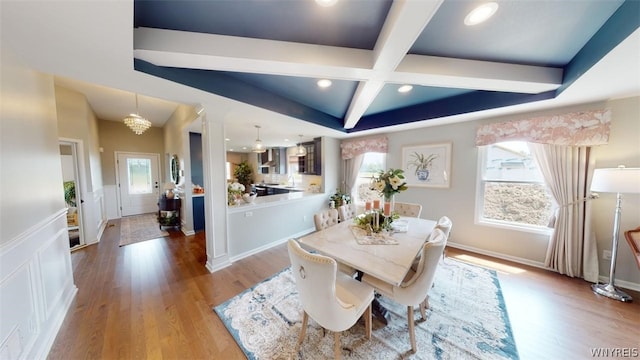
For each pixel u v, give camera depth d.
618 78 1.78
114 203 5.60
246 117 3.00
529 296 2.18
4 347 1.21
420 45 1.66
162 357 1.51
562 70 2.01
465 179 3.35
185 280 2.54
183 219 4.52
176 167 4.91
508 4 1.25
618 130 2.28
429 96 2.91
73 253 3.36
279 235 3.81
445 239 1.68
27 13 1.00
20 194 1.41
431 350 1.56
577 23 1.41
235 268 2.86
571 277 2.53
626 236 2.18
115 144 5.64
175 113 4.69
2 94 1.28
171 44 1.47
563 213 2.58
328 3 1.24
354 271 2.12
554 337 1.66
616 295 2.12
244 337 1.69
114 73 1.66
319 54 1.66
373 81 1.98
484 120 3.14
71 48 1.33
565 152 2.55
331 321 1.33
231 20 1.38
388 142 4.20
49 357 1.51
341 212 3.04
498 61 1.90
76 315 1.92
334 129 3.96
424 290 1.56
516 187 3.02
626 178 1.94
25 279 1.42
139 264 2.97
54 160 1.97
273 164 7.50
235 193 3.53
